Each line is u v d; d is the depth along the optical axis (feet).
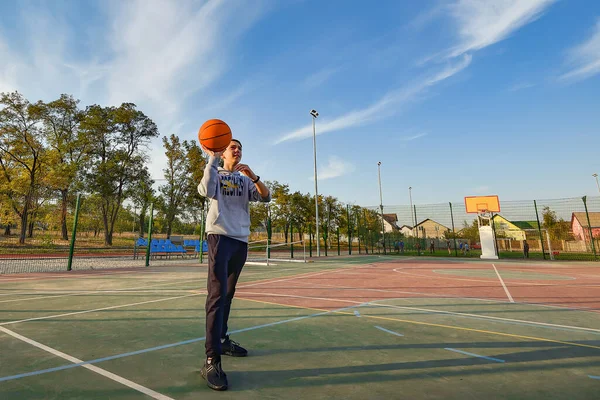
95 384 6.35
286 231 110.32
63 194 93.15
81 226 103.19
